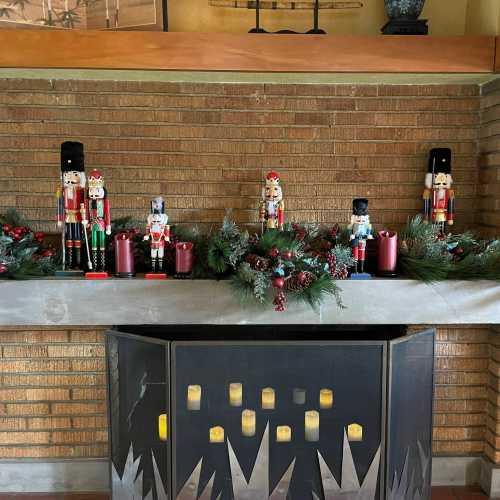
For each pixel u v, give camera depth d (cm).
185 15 182
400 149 184
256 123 181
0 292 152
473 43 158
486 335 184
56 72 164
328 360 151
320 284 145
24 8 158
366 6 183
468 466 187
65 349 178
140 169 181
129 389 157
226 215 177
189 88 179
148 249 168
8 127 176
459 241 168
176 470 152
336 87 181
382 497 154
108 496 182
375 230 187
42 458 183
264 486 156
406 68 159
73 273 158
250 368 151
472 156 185
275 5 181
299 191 184
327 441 155
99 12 165
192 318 155
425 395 162
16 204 179
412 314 157
